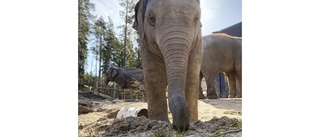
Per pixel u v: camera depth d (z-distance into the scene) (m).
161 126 3.28
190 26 3.49
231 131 3.09
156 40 3.69
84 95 13.13
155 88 4.37
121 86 16.09
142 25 4.38
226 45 10.95
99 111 7.71
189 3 3.58
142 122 3.61
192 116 4.21
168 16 3.47
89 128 4.15
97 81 14.92
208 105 7.87
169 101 2.94
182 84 3.17
